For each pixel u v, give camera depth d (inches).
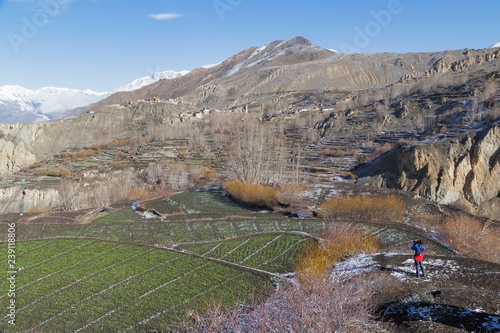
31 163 6023.6
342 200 2164.1
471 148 2952.8
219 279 1337.4
